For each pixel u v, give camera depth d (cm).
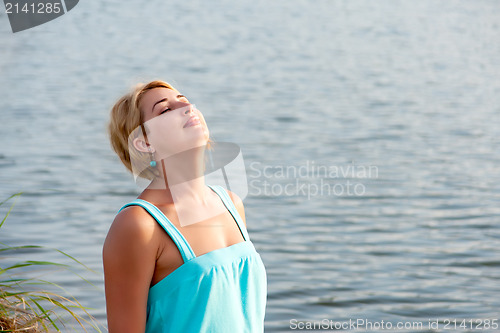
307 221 1716
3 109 3064
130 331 369
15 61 4422
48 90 3562
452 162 2367
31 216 1614
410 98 3644
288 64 4703
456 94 3816
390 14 7925
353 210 1812
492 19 7712
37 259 1299
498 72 4638
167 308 374
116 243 370
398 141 2680
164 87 414
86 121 2869
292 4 8556
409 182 2100
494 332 1125
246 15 7481
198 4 8394
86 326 857
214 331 373
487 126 3008
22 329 677
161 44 5472
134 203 379
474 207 1855
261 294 402
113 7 8006
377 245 1553
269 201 1873
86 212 1675
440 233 1644
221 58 4862
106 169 2123
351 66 4700
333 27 6762
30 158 2244
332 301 1242
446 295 1286
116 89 3644
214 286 374
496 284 1345
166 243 377
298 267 1407
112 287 372
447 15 7969
